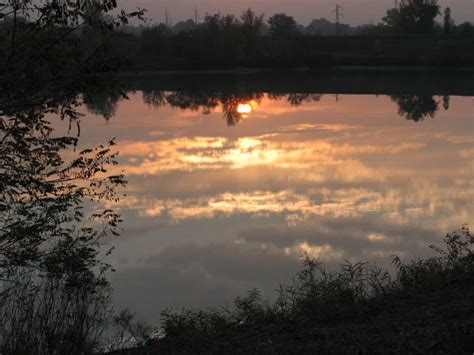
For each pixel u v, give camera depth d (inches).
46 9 226.4
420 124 1727.4
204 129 1669.5
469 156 1168.8
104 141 1343.5
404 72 4133.9
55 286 257.6
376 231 644.7
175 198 828.0
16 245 258.4
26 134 255.6
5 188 250.2
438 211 734.5
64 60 234.8
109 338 319.3
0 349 240.2
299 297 370.6
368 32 7081.7
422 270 379.6
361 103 2394.2
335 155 1229.1
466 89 2938.0
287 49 4763.8
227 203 809.5
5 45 231.6
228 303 422.6
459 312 261.3
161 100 2647.6
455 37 5103.3
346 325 281.4
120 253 565.3
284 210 764.0
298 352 242.1
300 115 2012.8
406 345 220.8
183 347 293.1
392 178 970.7
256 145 1378.0
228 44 4404.5
